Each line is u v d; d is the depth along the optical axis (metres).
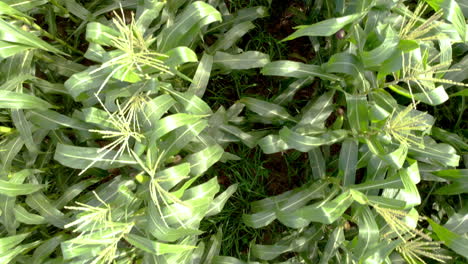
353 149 1.23
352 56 1.12
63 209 1.42
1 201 1.21
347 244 1.24
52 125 1.24
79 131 1.28
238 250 1.61
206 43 1.61
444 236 1.19
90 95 1.20
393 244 1.08
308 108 1.46
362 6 1.07
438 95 1.11
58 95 1.48
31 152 1.36
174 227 1.14
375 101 1.21
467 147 1.34
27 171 1.26
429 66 1.23
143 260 1.20
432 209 1.54
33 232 1.41
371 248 1.11
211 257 1.39
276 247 1.37
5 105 1.08
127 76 1.02
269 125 1.62
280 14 1.67
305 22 1.58
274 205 1.36
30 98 1.12
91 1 1.58
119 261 1.22
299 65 1.21
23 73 1.25
